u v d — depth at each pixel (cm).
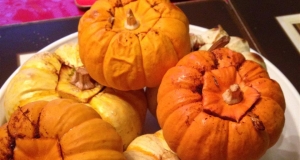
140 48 22
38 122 19
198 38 27
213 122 19
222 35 27
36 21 35
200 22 36
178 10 24
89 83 24
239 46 26
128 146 24
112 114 23
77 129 19
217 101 19
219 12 37
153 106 25
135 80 22
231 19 36
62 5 38
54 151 18
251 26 36
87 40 22
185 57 21
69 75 25
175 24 23
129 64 22
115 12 23
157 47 22
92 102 23
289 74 32
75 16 36
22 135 19
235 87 19
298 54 33
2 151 19
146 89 26
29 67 25
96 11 23
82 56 23
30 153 19
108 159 19
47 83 24
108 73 22
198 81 20
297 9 38
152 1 23
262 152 19
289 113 27
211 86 19
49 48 30
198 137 19
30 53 33
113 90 24
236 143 18
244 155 19
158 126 27
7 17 37
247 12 37
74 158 18
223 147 19
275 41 34
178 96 20
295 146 25
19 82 24
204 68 20
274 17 37
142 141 23
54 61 25
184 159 20
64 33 34
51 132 19
